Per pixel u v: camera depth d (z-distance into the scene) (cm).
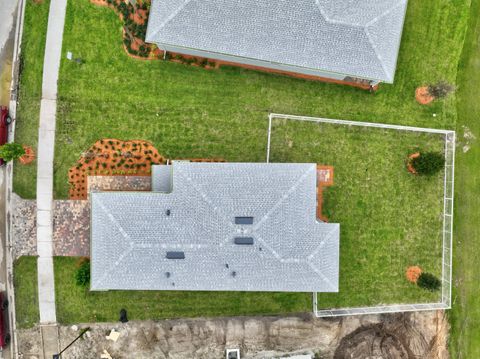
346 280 3123
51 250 3073
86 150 3072
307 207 2731
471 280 3166
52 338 3100
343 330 3156
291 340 3131
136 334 3098
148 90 3078
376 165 3125
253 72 3094
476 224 3162
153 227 2681
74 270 3077
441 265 3150
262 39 2723
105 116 3073
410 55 3109
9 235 3092
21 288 3086
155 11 2714
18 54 3061
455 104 3133
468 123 3139
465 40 3120
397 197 3127
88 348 3102
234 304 3116
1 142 2986
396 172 3128
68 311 3091
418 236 3141
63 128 3066
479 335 3148
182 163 2738
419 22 3100
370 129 3119
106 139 3075
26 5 3045
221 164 2736
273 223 2680
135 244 2669
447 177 3127
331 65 2773
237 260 2697
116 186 3077
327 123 3109
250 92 3098
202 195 2684
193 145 3097
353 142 3122
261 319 3120
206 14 2673
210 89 3097
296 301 3128
